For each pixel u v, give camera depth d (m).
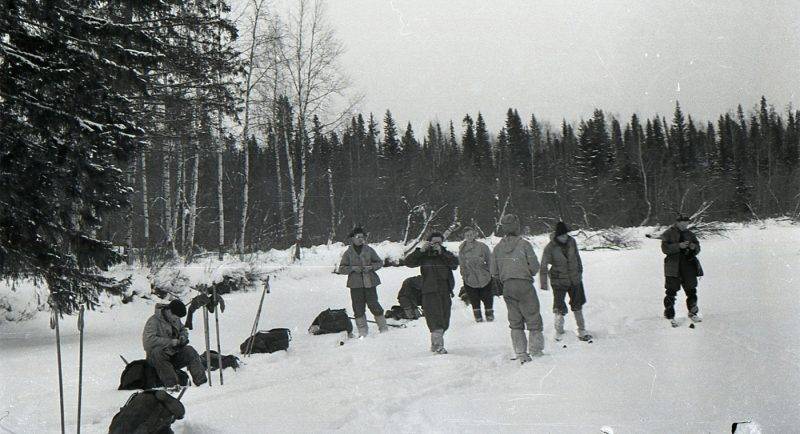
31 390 7.15
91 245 11.24
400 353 8.45
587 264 20.02
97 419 5.80
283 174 41.00
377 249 23.94
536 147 59.22
